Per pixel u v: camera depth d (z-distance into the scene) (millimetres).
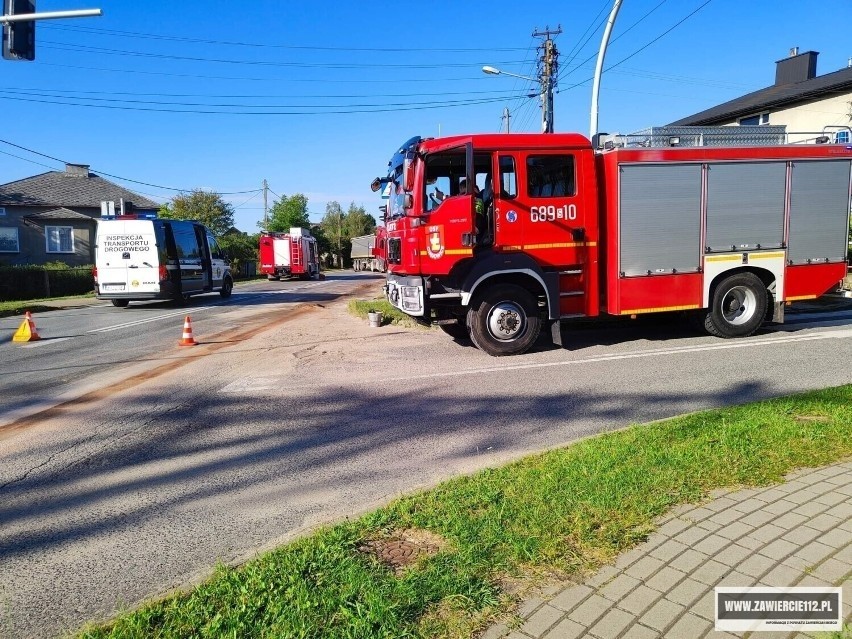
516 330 9398
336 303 19953
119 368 9352
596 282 9523
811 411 5344
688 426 5016
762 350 9031
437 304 9320
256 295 24703
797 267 10148
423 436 5590
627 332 11250
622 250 9398
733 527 3279
